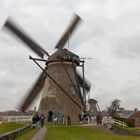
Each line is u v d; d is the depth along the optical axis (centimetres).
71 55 6244
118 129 5059
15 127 4478
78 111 6247
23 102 6247
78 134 3975
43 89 6388
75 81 6294
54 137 2948
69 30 6462
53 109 6147
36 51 6169
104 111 10275
